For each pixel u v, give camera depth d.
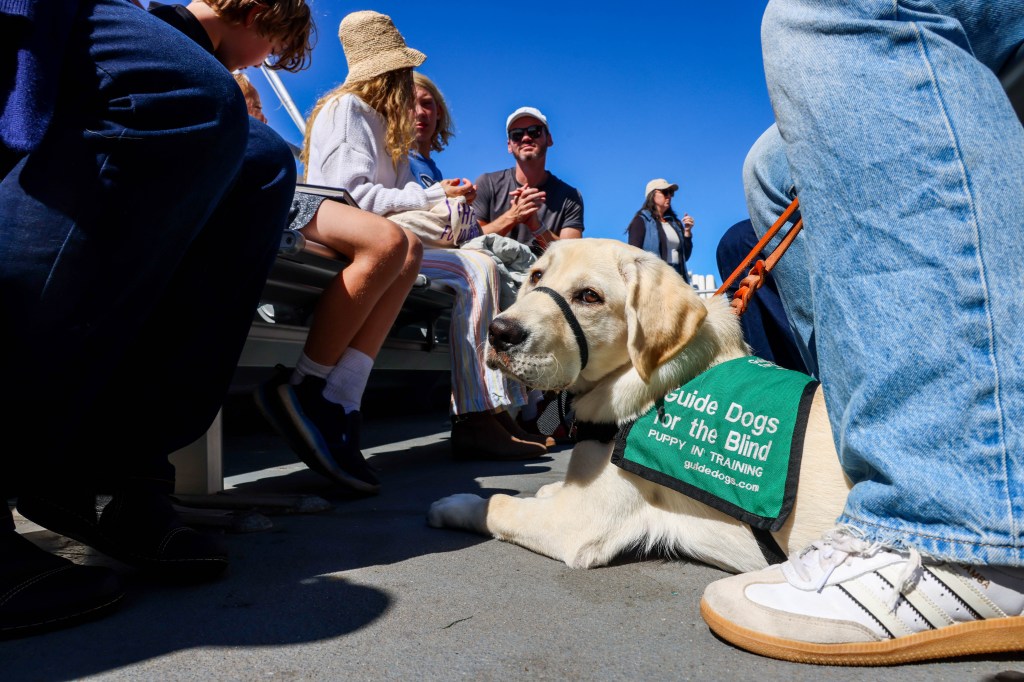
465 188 3.58
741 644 1.16
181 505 2.18
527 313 1.78
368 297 2.39
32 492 1.42
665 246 6.33
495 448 3.43
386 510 2.27
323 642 1.17
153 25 1.24
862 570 1.12
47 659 1.09
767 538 1.50
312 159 3.25
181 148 1.22
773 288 2.59
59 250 1.16
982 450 1.06
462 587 1.49
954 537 1.07
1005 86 1.50
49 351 1.19
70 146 1.16
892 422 1.13
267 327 2.62
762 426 1.51
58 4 1.12
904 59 1.19
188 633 1.20
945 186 1.13
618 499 1.71
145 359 1.49
